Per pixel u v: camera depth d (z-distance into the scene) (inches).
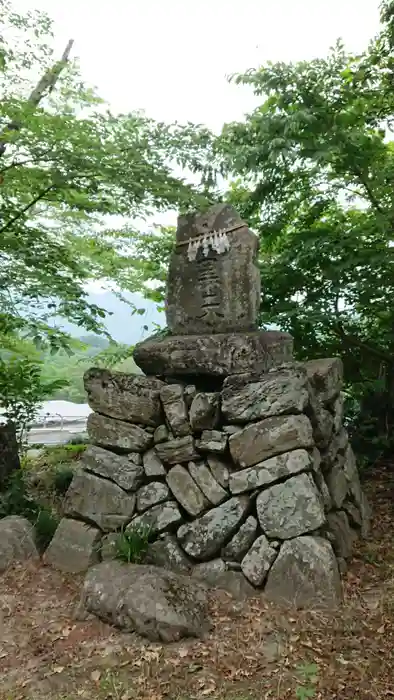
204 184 233.9
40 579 158.9
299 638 122.5
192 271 186.9
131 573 138.0
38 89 253.8
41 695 110.0
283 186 271.6
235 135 256.1
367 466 258.2
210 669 113.9
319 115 246.5
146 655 118.8
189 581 140.3
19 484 218.8
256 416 152.4
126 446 167.2
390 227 240.8
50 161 217.8
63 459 300.4
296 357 275.7
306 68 251.4
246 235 182.5
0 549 167.8
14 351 269.1
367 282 241.9
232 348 166.2
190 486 157.9
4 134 213.3
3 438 240.1
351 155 245.9
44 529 182.1
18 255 219.3
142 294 297.9
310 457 147.9
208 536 150.9
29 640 129.6
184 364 170.2
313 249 246.4
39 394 265.4
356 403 290.8
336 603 133.6
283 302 260.2
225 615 134.0
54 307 216.8
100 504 166.4
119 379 171.3
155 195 218.5
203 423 159.2
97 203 232.8
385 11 246.5
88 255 283.3
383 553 170.6
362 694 104.7
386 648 118.3
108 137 223.6
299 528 140.9
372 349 271.6
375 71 251.1
